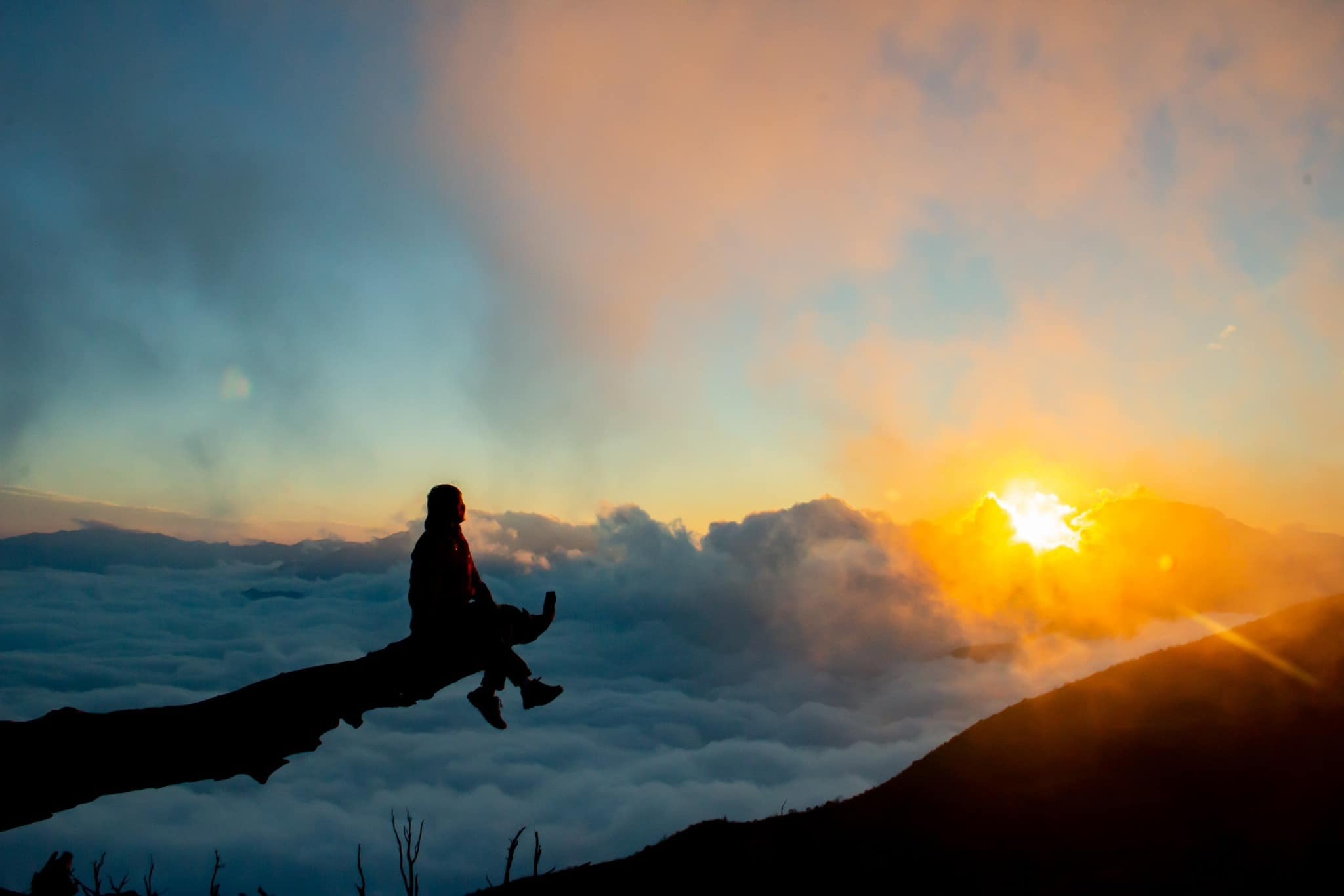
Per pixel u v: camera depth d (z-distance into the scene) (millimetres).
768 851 44719
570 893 36250
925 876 42438
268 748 4570
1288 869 33750
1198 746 50125
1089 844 42844
